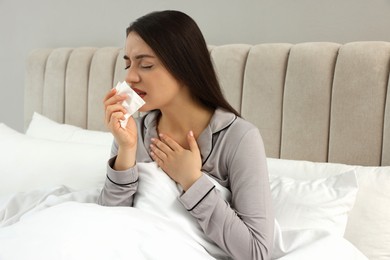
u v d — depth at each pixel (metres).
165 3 2.34
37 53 2.62
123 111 1.24
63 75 2.49
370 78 1.67
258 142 1.23
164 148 1.25
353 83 1.70
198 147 1.26
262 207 1.18
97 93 2.35
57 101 2.51
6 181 1.99
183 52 1.20
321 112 1.77
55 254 1.01
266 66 1.88
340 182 1.48
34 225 1.09
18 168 2.01
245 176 1.20
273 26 2.04
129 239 1.09
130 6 2.46
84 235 1.06
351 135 1.71
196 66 1.22
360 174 1.56
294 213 1.43
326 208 1.42
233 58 1.96
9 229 1.11
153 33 1.19
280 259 1.17
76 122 2.45
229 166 1.23
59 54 2.52
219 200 1.16
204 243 1.21
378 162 1.67
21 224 1.12
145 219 1.17
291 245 1.26
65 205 1.17
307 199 1.45
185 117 1.29
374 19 1.83
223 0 2.16
